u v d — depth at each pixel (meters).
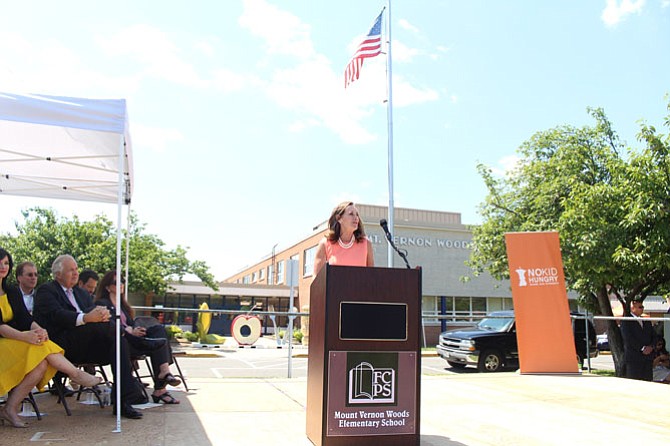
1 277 4.29
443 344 15.00
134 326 5.57
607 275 11.25
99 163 6.67
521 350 8.02
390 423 3.41
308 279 33.88
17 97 4.05
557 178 13.25
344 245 4.04
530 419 4.57
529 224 13.42
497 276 16.45
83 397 5.42
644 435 4.02
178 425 4.13
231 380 7.03
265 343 25.23
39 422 4.21
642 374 9.05
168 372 5.15
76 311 4.91
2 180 7.38
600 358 20.27
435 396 5.80
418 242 29.73
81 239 25.12
